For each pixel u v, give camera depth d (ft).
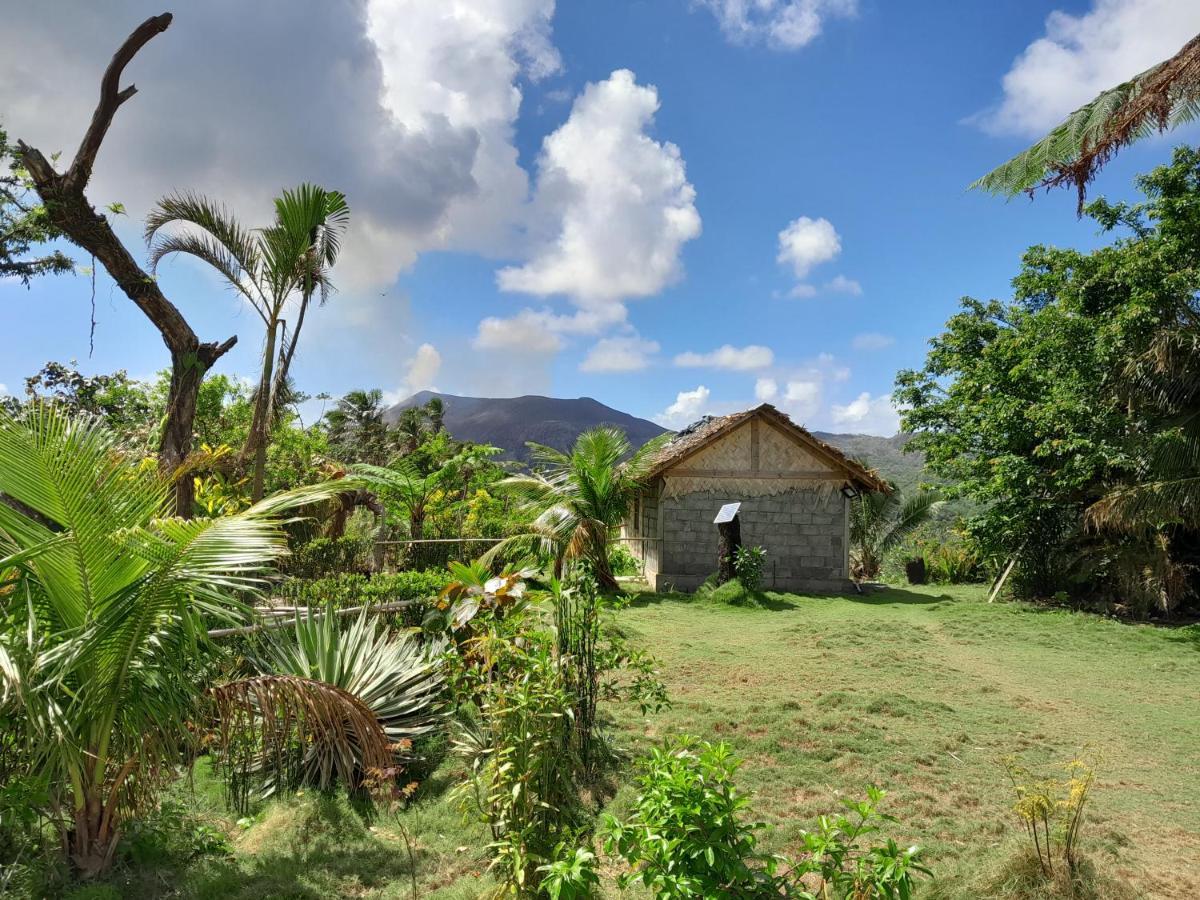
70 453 12.03
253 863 14.43
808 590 65.10
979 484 64.39
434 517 60.49
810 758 21.02
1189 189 54.80
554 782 14.67
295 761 18.67
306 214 38.73
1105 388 55.72
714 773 10.67
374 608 25.48
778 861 10.59
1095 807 18.58
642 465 62.23
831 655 35.76
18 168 49.57
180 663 13.52
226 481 46.42
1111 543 56.80
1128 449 52.42
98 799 13.05
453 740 19.76
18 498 12.00
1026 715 26.78
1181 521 50.67
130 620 12.57
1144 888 14.35
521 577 22.26
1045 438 59.36
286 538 13.67
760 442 66.03
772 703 25.90
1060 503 59.77
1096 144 25.43
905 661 34.94
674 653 35.29
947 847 15.66
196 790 17.84
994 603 57.11
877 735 23.12
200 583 13.04
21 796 12.10
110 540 12.21
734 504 59.00
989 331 72.90
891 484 77.15
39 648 12.30
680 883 9.54
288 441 59.57
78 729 12.65
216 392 63.41
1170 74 22.98
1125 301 56.39
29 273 57.67
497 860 13.03
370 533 60.18
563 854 12.87
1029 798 14.65
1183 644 41.55
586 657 19.44
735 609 52.34
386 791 15.14
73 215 39.42
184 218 38.73
